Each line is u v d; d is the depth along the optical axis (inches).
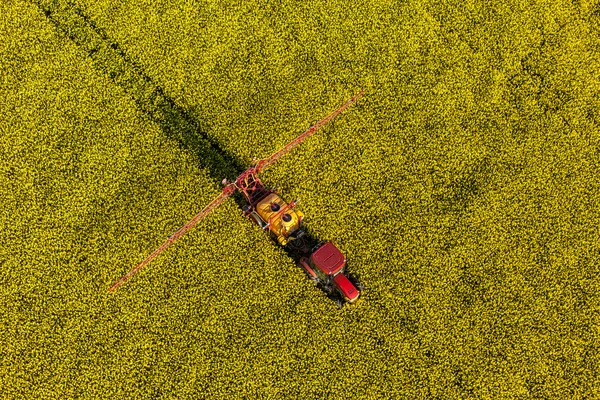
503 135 975.6
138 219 892.6
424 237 889.5
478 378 803.4
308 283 859.4
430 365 812.0
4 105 975.0
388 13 1080.2
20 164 932.0
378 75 1025.5
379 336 827.4
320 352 817.5
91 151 942.4
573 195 924.6
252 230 890.7
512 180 936.9
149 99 994.1
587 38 1067.9
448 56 1045.8
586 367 810.8
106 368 802.2
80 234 883.4
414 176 938.1
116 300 838.5
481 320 837.8
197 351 813.9
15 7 1055.6
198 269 861.8
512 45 1058.7
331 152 956.6
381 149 962.1
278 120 979.3
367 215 906.1
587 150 964.0
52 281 848.3
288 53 1040.2
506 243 888.9
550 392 799.1
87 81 997.2
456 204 916.0
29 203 900.0
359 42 1050.7
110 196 911.0
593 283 862.5
